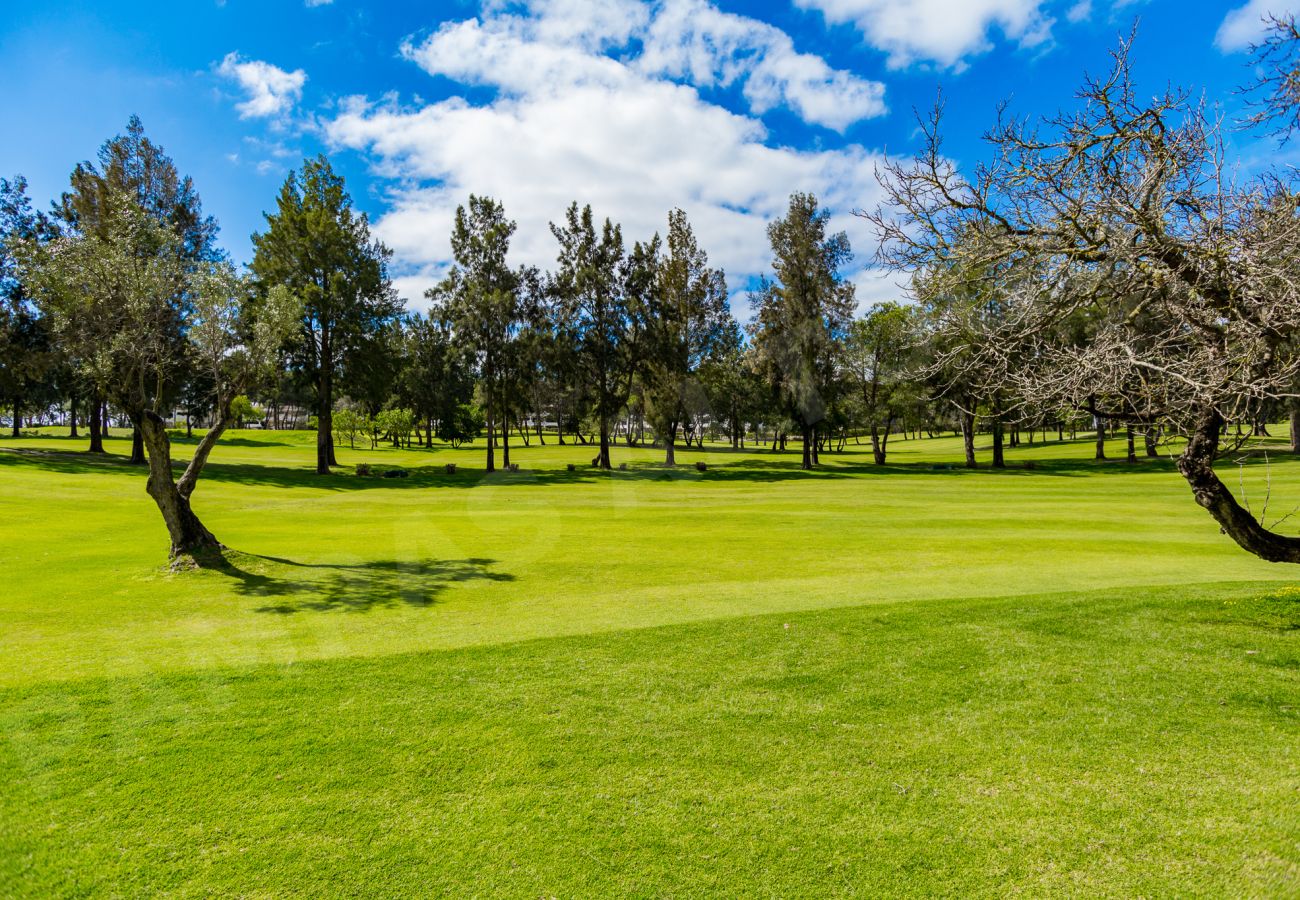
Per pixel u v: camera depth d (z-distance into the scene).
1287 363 5.64
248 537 15.98
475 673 6.68
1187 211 6.54
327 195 42.31
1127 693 6.00
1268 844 3.94
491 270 44.50
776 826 4.23
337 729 5.48
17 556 13.54
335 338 42.94
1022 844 4.02
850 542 14.84
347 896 3.65
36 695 6.10
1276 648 6.93
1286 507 19.33
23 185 36.41
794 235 41.31
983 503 23.91
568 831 4.20
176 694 6.14
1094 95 6.69
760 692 6.20
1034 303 7.03
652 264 43.25
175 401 38.84
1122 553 12.95
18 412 61.91
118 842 4.06
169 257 13.91
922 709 5.81
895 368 46.47
